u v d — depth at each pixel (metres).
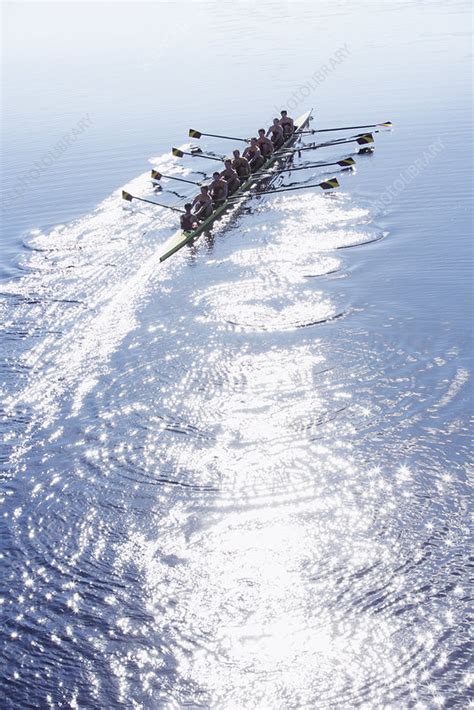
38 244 30.88
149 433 18.75
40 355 22.67
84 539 15.77
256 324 23.23
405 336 21.91
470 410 18.47
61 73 75.88
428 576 14.11
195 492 16.70
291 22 92.31
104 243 30.42
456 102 49.09
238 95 57.72
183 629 13.59
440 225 29.75
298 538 15.25
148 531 15.80
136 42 91.38
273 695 12.31
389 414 18.56
